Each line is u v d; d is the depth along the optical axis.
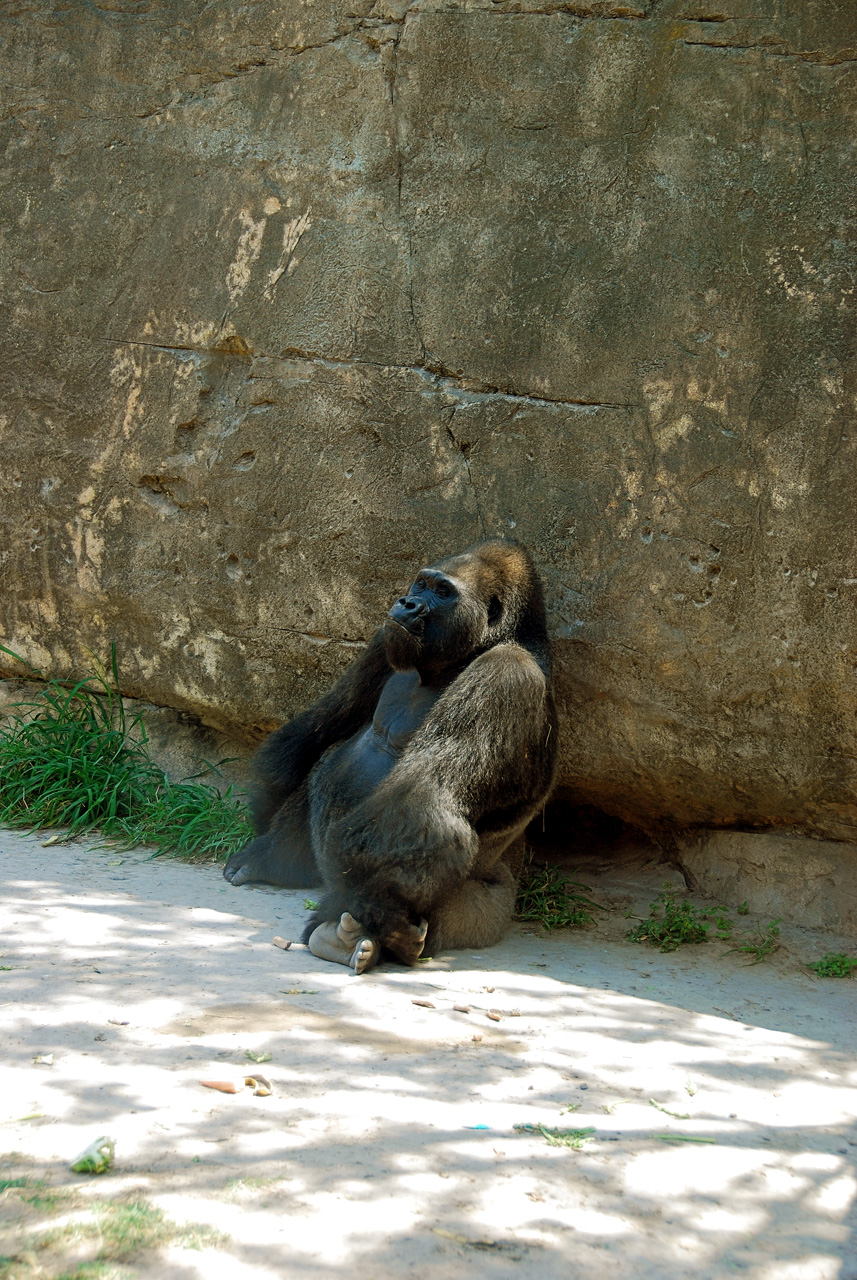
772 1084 3.61
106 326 6.67
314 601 6.28
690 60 5.18
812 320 4.98
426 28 5.67
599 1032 3.97
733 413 5.17
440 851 4.46
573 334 5.50
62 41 6.70
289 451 6.22
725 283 5.15
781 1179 2.90
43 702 7.28
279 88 6.14
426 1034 3.75
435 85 5.70
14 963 4.12
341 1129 2.94
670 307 5.28
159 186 6.48
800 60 4.97
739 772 5.47
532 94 5.50
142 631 6.88
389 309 5.89
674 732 5.55
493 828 4.96
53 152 6.76
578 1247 2.47
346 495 6.10
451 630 5.11
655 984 4.68
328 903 4.68
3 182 6.90
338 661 6.30
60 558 7.01
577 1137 3.02
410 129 5.79
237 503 6.40
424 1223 2.50
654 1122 3.19
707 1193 2.78
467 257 5.70
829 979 4.91
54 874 5.54
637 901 5.92
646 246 5.32
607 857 6.43
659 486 5.38
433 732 4.72
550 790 5.23
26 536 7.08
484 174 5.64
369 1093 3.20
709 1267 2.45
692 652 5.39
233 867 5.68
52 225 6.77
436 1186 2.68
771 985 4.79
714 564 5.28
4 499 7.11
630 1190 2.76
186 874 5.77
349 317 5.98
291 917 5.10
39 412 6.91
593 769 5.83
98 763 6.79
